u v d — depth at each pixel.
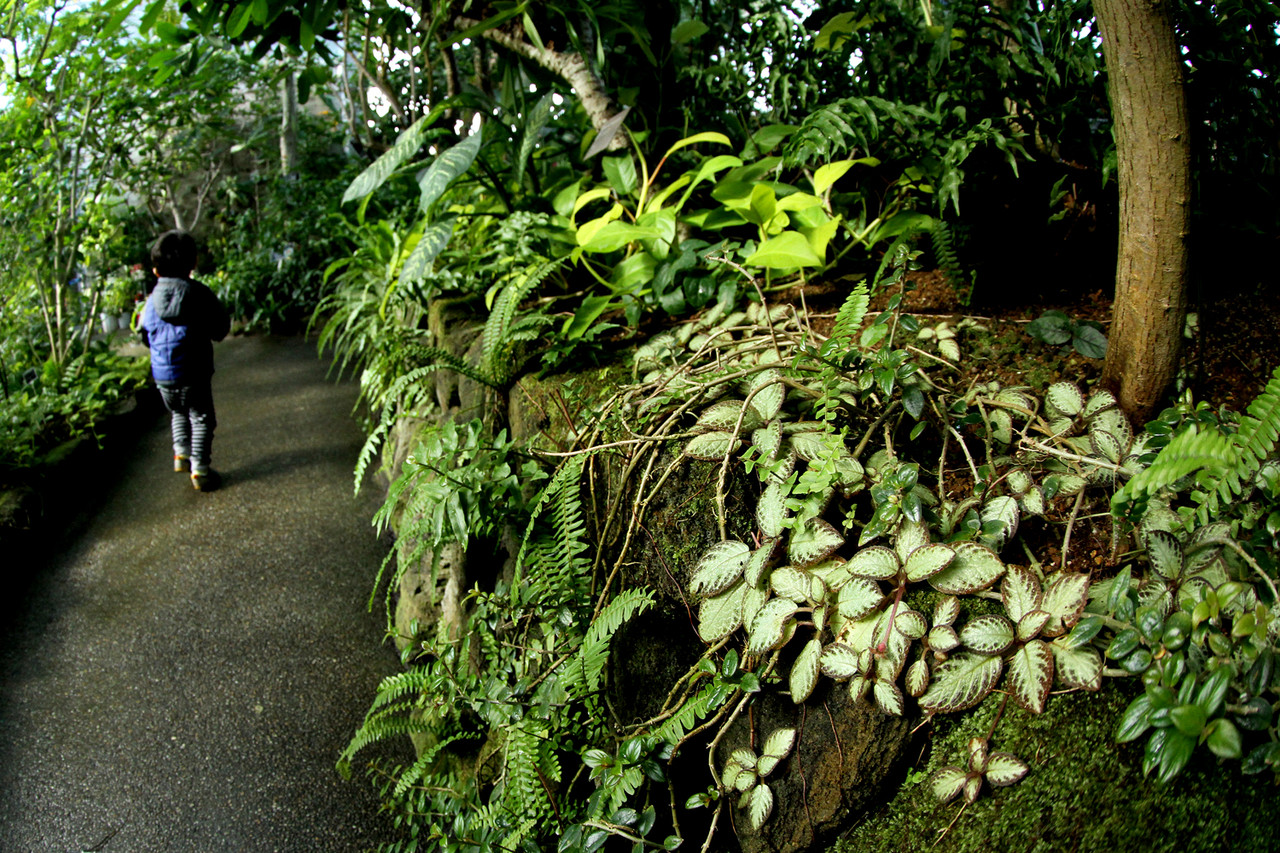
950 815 1.17
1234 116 1.70
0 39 4.74
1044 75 1.90
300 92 3.57
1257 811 1.01
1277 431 1.08
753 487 1.50
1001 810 1.13
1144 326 1.39
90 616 3.08
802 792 1.33
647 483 1.60
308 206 8.15
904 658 1.21
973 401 1.58
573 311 2.52
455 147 2.41
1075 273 2.03
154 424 5.22
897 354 1.44
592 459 1.76
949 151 1.85
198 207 9.33
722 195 2.33
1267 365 1.58
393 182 3.52
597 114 2.87
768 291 2.30
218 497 4.02
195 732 2.46
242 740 2.42
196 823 2.14
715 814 1.40
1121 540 1.29
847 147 2.16
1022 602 1.20
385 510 2.02
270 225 8.37
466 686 1.89
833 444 1.38
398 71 5.61
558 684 1.62
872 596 1.27
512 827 1.56
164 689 2.65
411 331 3.31
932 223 1.95
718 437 1.52
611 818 1.42
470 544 2.41
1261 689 0.99
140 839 2.11
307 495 3.99
